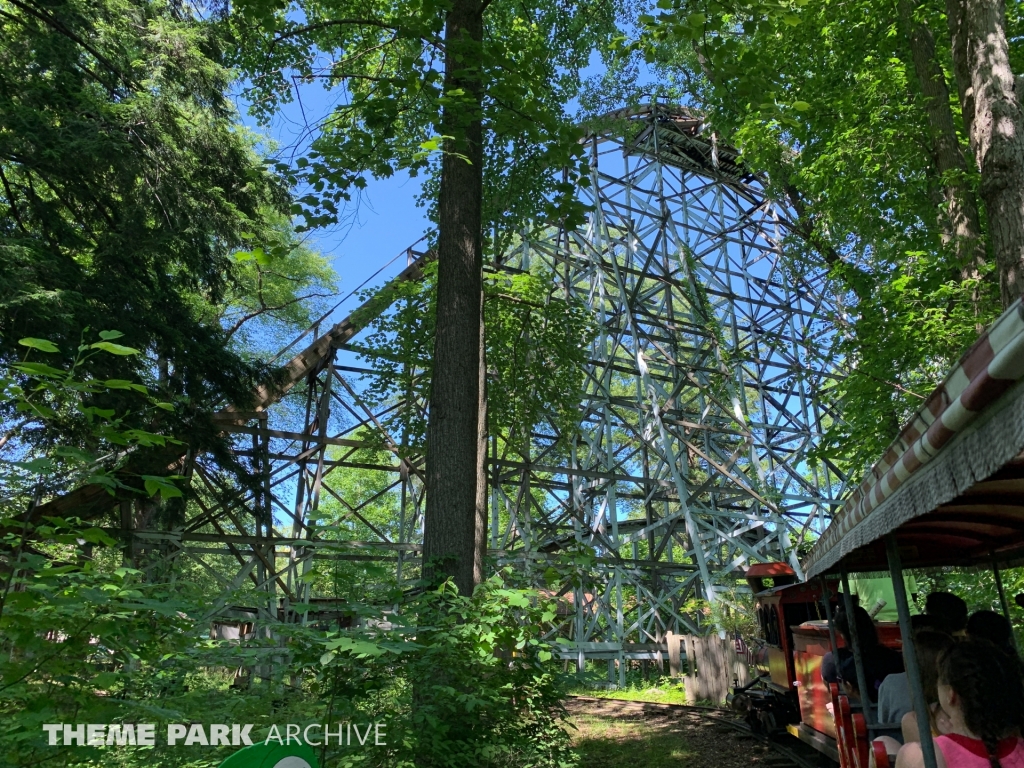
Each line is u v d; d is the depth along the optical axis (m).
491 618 5.61
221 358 15.22
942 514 4.13
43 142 12.15
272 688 5.41
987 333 1.60
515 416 18.36
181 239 14.30
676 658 19.70
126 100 13.75
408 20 8.46
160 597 4.12
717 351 25.86
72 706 3.37
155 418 13.86
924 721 3.15
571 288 25.08
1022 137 8.49
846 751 5.24
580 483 23.67
